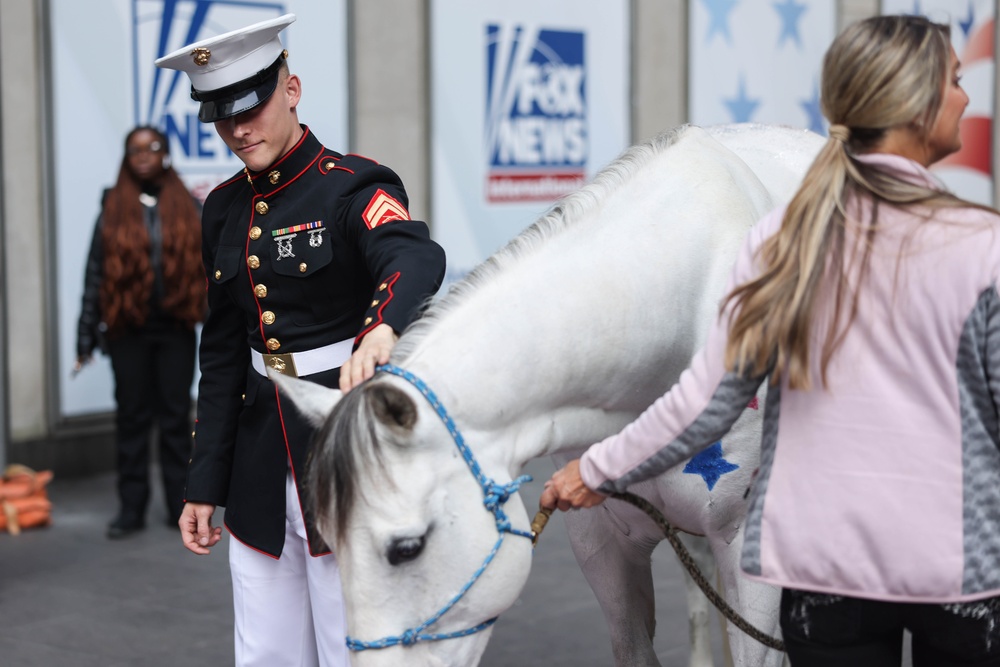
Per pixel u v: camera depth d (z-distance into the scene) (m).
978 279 1.84
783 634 2.09
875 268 1.90
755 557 1.99
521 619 4.72
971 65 11.62
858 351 1.91
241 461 2.79
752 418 2.54
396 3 7.77
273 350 2.71
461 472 2.10
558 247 2.37
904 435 1.89
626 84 8.90
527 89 8.38
